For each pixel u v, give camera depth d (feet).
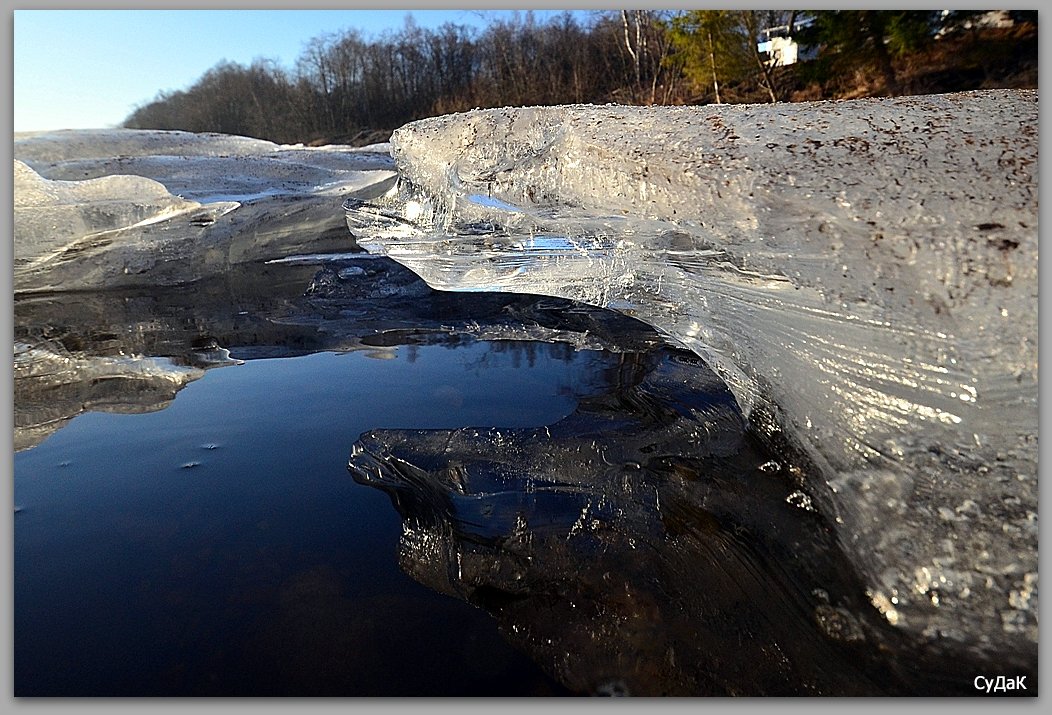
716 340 4.32
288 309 8.38
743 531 3.59
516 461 4.39
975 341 3.04
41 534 3.83
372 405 5.56
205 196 12.66
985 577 2.91
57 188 10.14
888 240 3.27
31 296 9.28
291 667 2.92
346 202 6.44
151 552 3.67
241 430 5.14
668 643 3.07
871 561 3.17
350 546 3.71
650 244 4.35
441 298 8.52
